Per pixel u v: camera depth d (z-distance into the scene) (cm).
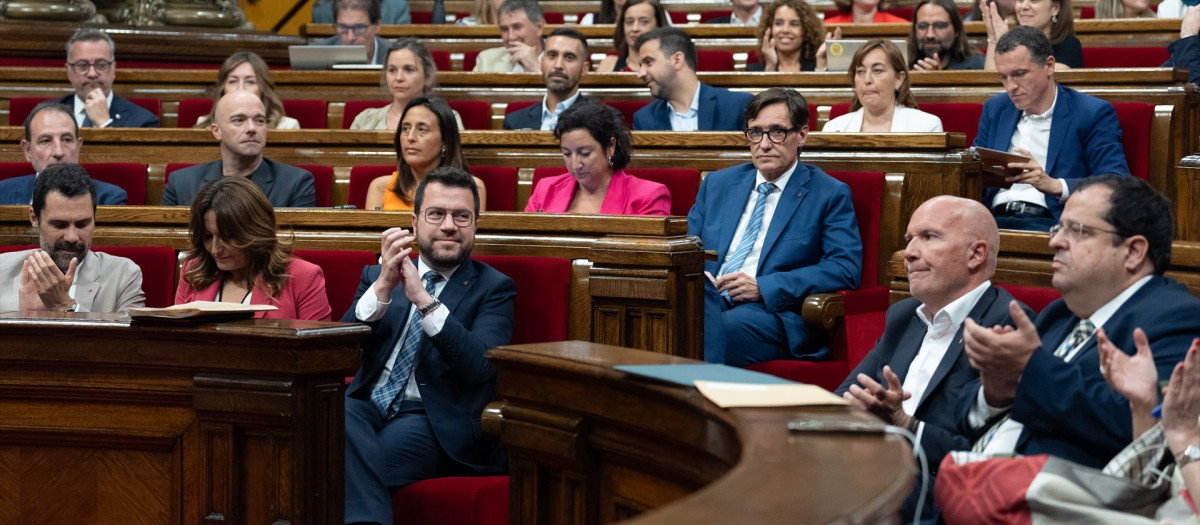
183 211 489
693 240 416
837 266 500
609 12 1012
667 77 670
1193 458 241
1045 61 571
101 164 635
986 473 251
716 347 460
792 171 521
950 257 326
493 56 907
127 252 476
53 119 608
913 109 619
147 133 657
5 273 448
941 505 257
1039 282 381
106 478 352
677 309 406
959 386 316
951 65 756
